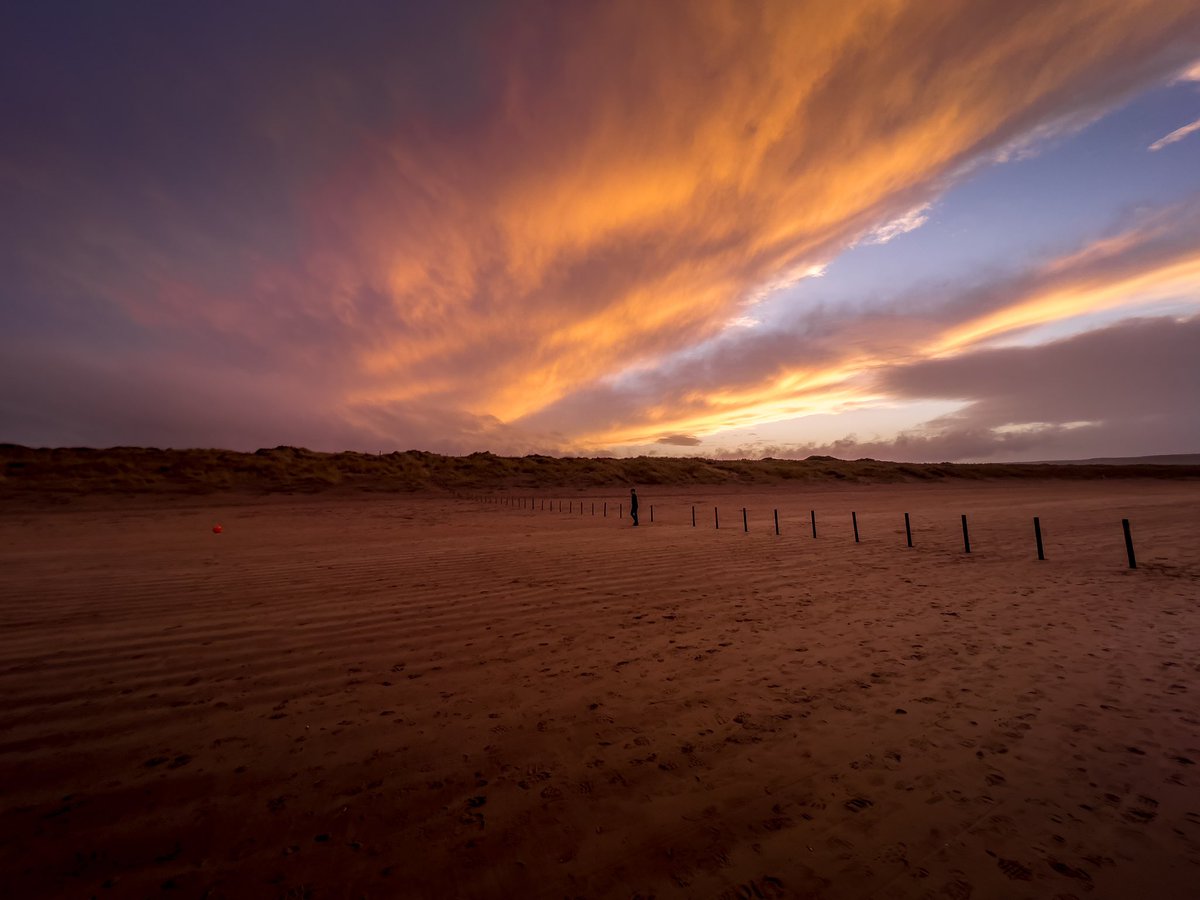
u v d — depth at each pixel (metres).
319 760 3.40
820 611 7.19
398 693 4.49
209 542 15.30
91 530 19.23
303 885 2.32
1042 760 3.36
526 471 58.81
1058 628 6.36
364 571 10.07
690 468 66.19
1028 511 24.28
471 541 15.32
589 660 5.29
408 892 2.27
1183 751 3.45
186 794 3.02
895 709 4.14
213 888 2.30
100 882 2.33
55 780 3.16
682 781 3.14
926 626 6.47
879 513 25.42
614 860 2.46
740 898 2.21
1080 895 2.21
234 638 5.93
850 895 2.22
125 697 4.39
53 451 43.47
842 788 3.06
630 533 17.59
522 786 3.10
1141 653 5.42
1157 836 2.61
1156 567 10.29
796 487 56.25
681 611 7.17
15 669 4.98
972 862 2.43
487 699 4.37
